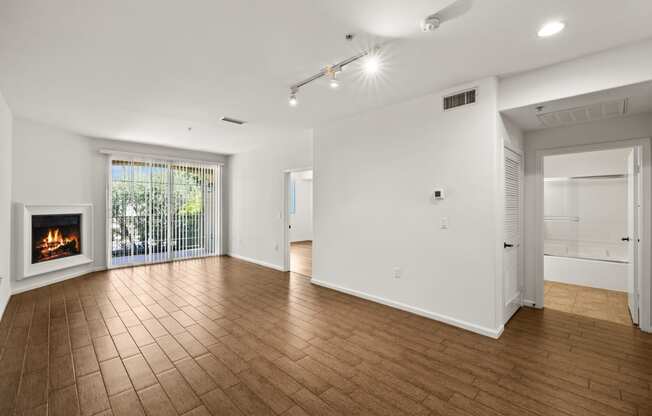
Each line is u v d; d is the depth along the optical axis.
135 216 5.77
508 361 2.36
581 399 1.91
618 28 2.01
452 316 3.05
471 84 2.89
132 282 4.66
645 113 2.88
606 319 3.20
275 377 2.15
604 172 4.91
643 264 2.88
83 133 4.91
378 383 2.08
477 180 2.86
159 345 2.62
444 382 2.09
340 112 3.85
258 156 6.17
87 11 1.82
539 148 3.53
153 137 5.23
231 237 7.08
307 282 4.73
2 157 3.23
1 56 2.38
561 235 5.51
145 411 1.79
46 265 4.41
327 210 4.38
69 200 4.80
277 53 2.34
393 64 2.53
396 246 3.52
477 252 2.87
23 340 2.70
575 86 2.43
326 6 1.77
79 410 1.80
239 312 3.42
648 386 2.04
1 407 1.82
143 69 2.62
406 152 3.40
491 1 1.72
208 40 2.16
